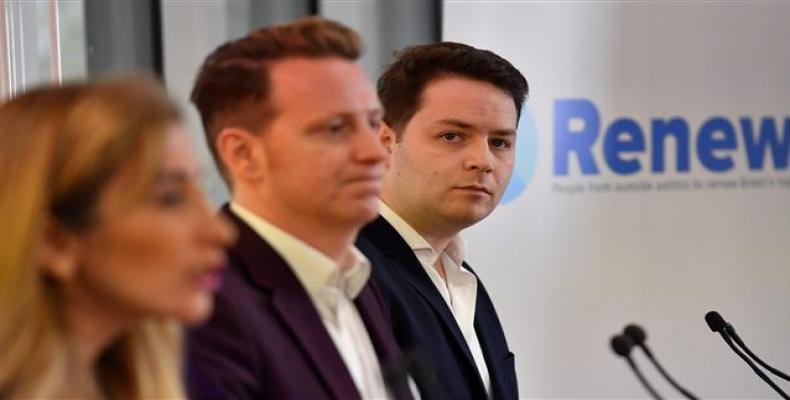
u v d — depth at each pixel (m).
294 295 2.10
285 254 2.14
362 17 5.11
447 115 2.93
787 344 5.31
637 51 5.08
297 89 2.06
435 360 2.68
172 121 1.53
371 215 2.11
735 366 5.25
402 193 2.96
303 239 2.15
